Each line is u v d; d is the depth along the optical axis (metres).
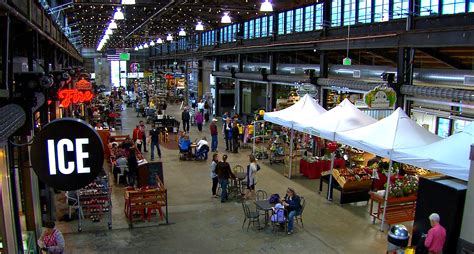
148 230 10.76
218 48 33.91
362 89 15.65
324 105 19.05
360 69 16.98
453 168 9.09
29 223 8.95
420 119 15.37
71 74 17.38
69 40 21.80
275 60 24.69
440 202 8.95
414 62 15.12
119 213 11.95
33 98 6.15
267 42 24.91
